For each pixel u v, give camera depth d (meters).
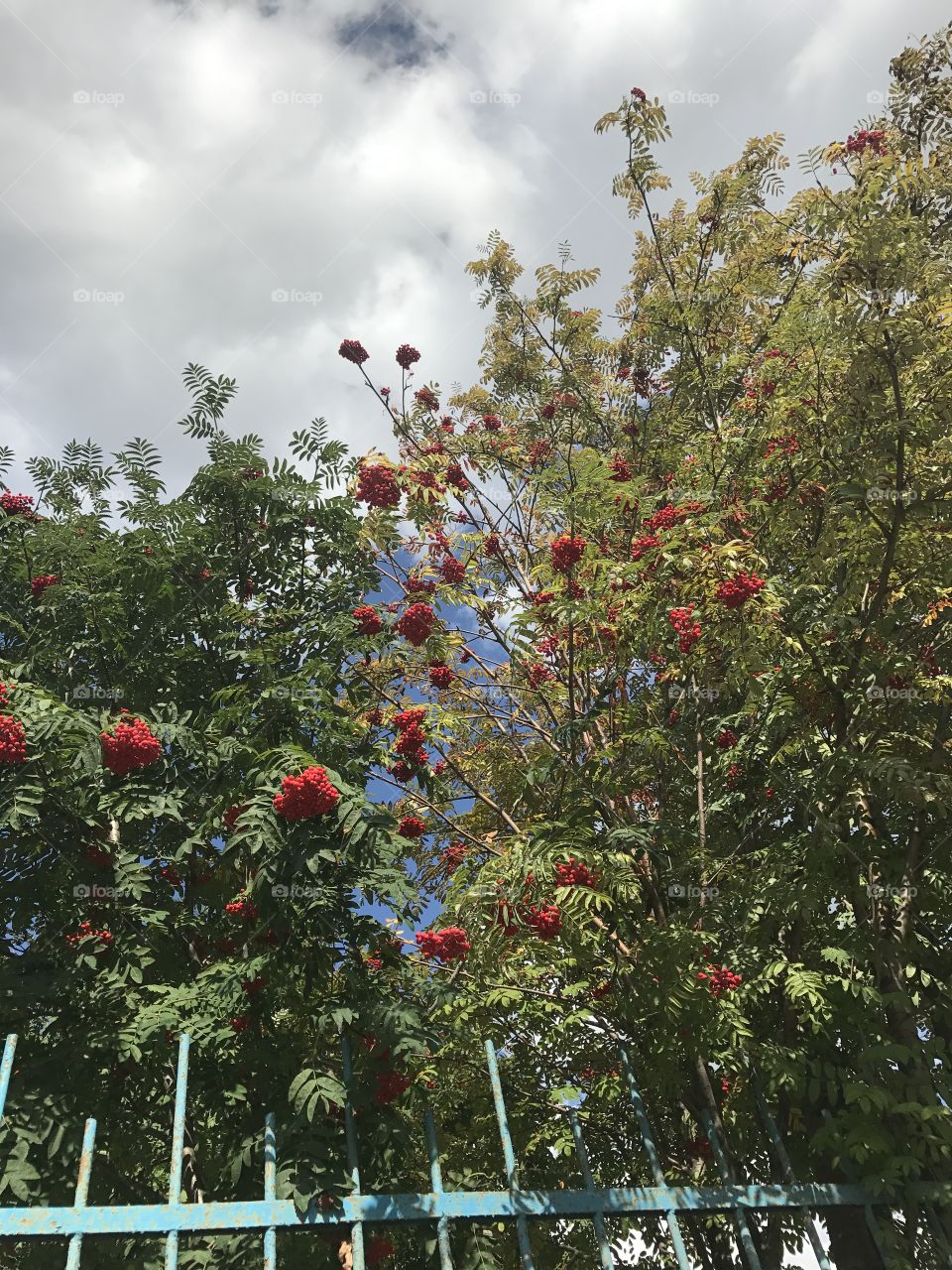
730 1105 5.87
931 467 5.85
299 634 6.75
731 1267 6.69
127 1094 5.39
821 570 5.83
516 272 10.53
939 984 5.56
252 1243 4.69
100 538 6.82
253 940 5.29
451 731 7.80
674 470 8.66
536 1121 7.09
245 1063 5.38
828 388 6.40
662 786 6.87
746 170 9.32
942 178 7.88
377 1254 5.00
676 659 6.54
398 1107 4.89
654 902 5.84
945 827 5.82
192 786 5.79
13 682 5.43
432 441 9.38
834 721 6.01
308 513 7.27
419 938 5.36
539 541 8.91
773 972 5.02
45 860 5.72
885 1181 4.34
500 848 6.50
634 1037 6.19
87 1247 4.66
